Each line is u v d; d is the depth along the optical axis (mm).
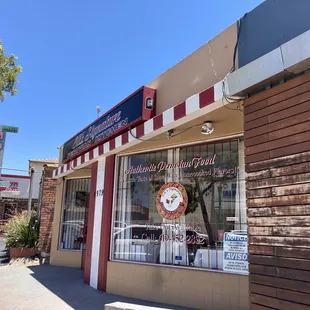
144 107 6387
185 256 6227
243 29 4742
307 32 3471
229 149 6051
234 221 5719
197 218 6246
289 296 3424
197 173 6426
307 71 3607
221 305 5367
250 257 3904
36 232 12164
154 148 7094
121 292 6754
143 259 6809
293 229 3490
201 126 5809
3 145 12547
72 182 11352
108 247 7273
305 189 3434
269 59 3848
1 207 27734
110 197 7516
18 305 5984
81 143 9195
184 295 5824
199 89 5672
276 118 3850
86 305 5973
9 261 11469
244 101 4316
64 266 10578
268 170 3848
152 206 6977
